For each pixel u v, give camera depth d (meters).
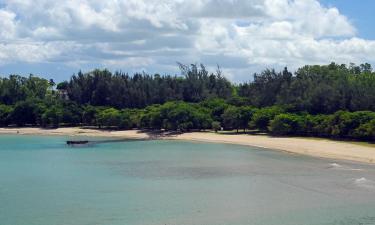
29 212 62.38
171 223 56.81
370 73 198.88
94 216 60.16
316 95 180.62
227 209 63.19
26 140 185.12
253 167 101.31
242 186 79.12
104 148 148.62
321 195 71.44
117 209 63.56
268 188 77.25
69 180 86.56
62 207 64.94
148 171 96.62
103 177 89.44
